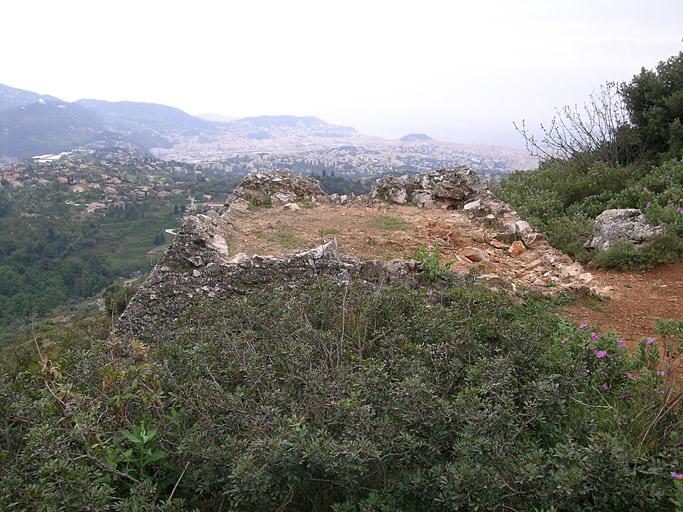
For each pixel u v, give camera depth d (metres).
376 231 9.08
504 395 3.30
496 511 2.66
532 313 5.84
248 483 2.66
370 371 3.71
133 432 3.29
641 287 7.01
